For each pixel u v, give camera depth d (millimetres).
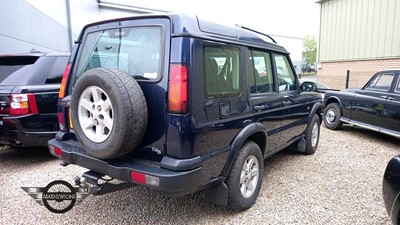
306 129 4965
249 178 3219
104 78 2311
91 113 2486
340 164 4766
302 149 5059
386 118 6027
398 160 2475
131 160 2541
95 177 2643
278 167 4582
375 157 5199
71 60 3117
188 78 2340
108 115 2375
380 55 11773
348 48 13258
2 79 4465
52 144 3021
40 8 9547
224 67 2762
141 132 2395
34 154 5074
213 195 2957
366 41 12336
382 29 11633
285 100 3953
